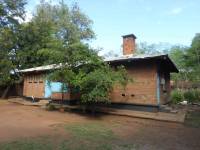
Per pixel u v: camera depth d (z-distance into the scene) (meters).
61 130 9.84
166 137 9.13
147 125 11.48
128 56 15.71
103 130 10.09
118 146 7.74
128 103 15.13
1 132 9.27
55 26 37.03
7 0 27.61
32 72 22.22
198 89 26.44
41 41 28.14
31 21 29.62
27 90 23.22
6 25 28.06
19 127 10.30
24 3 29.05
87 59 13.36
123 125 11.38
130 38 19.05
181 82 28.80
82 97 13.38
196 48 36.22
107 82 12.60
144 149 7.49
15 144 7.54
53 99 19.08
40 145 7.51
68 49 13.98
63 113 14.77
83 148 7.36
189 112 15.25
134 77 15.07
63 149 7.18
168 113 13.49
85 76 13.02
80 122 11.85
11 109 16.58
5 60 25.53
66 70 13.71
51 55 14.23
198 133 9.88
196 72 33.62
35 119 12.41
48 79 14.85
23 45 27.95
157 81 14.15
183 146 7.94
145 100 14.47
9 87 27.33
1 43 26.06
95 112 15.27
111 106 15.89
